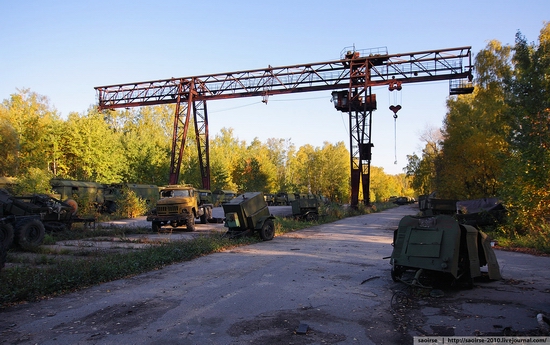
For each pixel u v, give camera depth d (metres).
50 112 45.75
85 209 28.11
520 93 16.20
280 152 100.31
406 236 7.97
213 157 65.31
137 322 5.63
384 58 34.16
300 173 86.69
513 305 6.39
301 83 36.50
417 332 5.18
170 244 12.76
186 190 21.36
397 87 33.53
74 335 5.12
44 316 5.94
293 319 5.73
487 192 28.12
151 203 37.38
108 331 5.27
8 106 44.38
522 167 15.03
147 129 69.38
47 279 7.61
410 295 7.05
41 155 40.88
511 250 13.09
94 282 8.09
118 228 19.38
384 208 56.44
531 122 15.76
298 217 26.83
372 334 5.11
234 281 8.34
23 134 40.66
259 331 5.23
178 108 39.38
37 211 15.95
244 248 13.80
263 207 16.78
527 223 15.02
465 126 30.36
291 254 12.30
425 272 7.68
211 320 5.71
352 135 38.12
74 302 6.72
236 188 66.88
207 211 24.83
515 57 17.61
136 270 9.27
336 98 36.59
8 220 13.25
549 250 12.30
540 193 14.63
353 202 39.28
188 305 6.49
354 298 6.91
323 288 7.66
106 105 41.56
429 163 46.19
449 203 24.09
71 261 9.48
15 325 5.53
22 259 10.77
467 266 7.65
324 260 11.10
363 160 40.38
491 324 5.47
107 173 44.28
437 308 6.28
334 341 4.87
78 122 43.84
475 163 28.20
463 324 5.48
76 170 43.81
